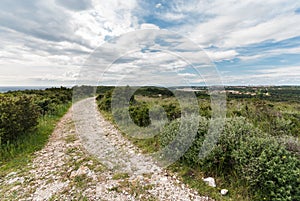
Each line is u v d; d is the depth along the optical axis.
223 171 3.08
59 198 2.70
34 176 3.36
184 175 3.24
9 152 4.38
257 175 2.52
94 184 3.06
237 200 2.51
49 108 9.91
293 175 2.30
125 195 2.75
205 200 2.59
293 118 4.77
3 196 2.79
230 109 5.74
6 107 4.94
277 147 2.73
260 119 5.02
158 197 2.69
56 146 5.03
